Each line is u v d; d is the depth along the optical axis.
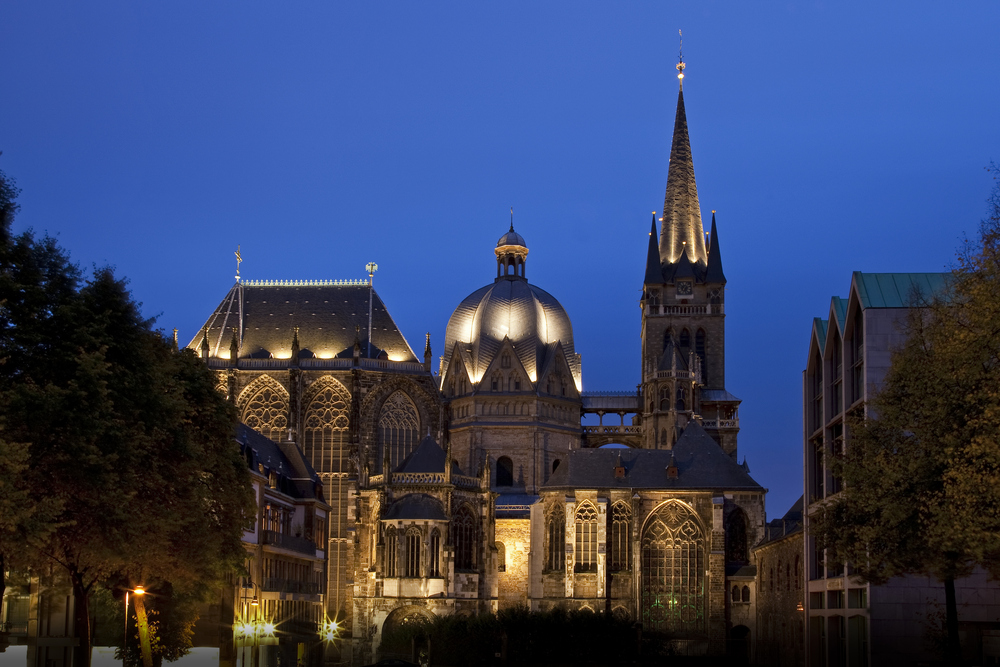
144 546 63.56
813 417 100.62
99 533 59.56
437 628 110.44
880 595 77.75
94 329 59.75
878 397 63.38
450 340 180.88
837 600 89.25
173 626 80.44
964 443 53.06
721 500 136.12
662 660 113.19
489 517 132.38
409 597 125.19
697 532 137.38
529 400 168.75
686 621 135.62
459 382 173.75
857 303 85.75
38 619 83.31
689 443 143.12
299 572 127.12
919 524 57.97
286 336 164.12
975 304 53.47
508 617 109.19
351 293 168.38
